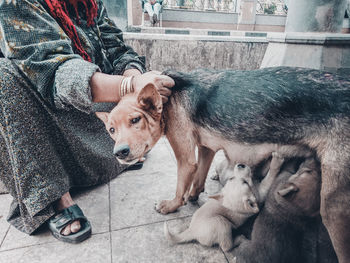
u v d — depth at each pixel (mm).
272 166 1386
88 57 1604
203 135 1429
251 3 13648
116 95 1274
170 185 1992
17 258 1363
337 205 1049
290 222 1275
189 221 1605
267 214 1343
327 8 2434
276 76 1188
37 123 1453
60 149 1663
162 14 13234
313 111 1071
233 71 1353
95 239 1477
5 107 1308
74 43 1525
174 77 1418
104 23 1974
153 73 1411
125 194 1895
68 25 1482
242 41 3750
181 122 1396
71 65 1209
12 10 1187
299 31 2611
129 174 2166
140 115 1208
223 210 1433
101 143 1901
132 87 1242
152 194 1886
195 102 1336
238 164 1453
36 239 1495
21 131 1368
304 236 1247
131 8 11562
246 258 1262
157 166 2285
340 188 1031
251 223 1492
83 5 1655
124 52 2082
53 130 1579
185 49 3635
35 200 1408
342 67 2498
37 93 1427
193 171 1521
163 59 3656
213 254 1349
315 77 1117
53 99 1322
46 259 1352
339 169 1021
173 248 1395
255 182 1504
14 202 1590
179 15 13422
